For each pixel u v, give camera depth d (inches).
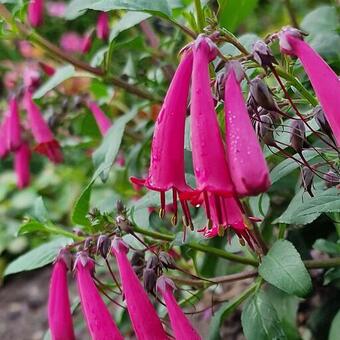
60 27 19.5
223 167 7.9
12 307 24.2
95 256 10.9
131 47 14.2
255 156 7.7
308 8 22.9
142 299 9.6
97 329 9.7
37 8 15.1
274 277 10.0
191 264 14.1
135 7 9.9
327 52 12.6
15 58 17.9
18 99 16.2
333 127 8.0
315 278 13.5
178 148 8.3
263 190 7.6
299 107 11.5
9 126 16.2
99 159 12.9
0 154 17.3
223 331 16.5
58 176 26.8
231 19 11.5
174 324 9.8
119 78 14.7
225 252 11.6
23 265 11.5
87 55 16.7
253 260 11.6
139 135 15.9
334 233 13.5
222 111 9.5
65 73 13.7
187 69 8.4
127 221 10.6
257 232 11.0
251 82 8.5
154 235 11.0
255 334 10.8
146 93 14.3
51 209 26.5
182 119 8.4
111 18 16.5
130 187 15.9
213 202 8.5
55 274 10.3
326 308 13.5
